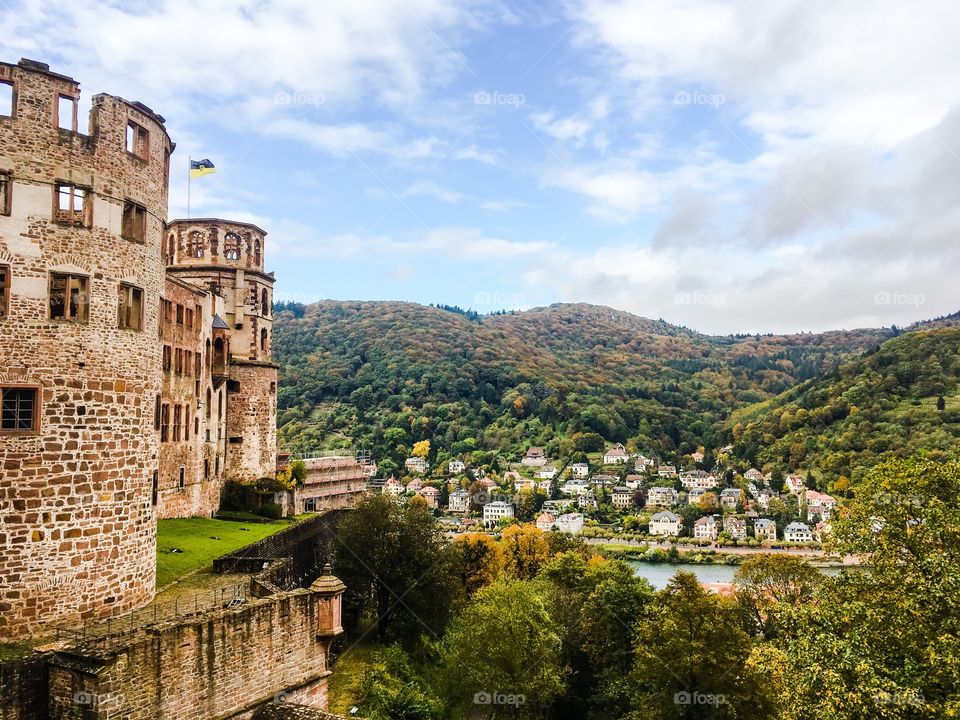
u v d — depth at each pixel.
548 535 96.88
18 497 22.92
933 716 19.61
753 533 179.38
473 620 44.81
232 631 23.81
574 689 55.19
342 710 34.47
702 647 41.78
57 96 24.42
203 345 54.16
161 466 47.38
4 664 19.05
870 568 28.52
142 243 26.80
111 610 24.88
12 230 23.25
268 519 57.12
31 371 23.34
